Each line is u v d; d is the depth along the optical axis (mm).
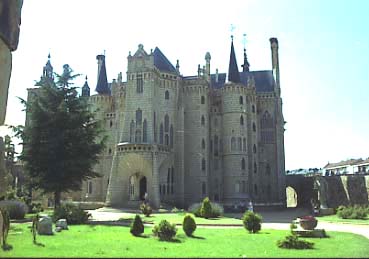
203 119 77938
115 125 79562
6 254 15727
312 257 17531
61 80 44312
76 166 41344
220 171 79562
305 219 27797
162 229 24172
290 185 89062
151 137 69688
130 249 18984
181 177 73875
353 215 48969
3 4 10211
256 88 92438
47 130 41562
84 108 44625
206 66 84625
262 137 88688
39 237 22656
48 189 41375
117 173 67125
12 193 47844
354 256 18172
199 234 27891
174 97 76500
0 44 10164
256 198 82000
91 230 28031
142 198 71812
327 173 100688
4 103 10336
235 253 18406
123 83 77938
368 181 64250
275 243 22875
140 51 73000
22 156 41688
